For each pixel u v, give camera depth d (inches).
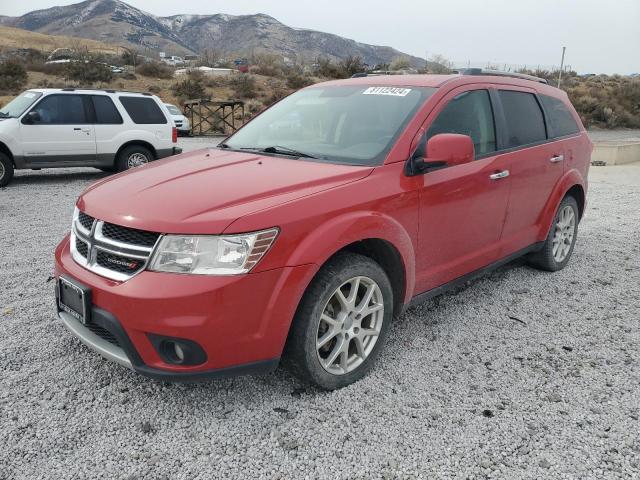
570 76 2121.1
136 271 106.5
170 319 101.5
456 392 124.8
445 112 148.7
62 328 154.9
